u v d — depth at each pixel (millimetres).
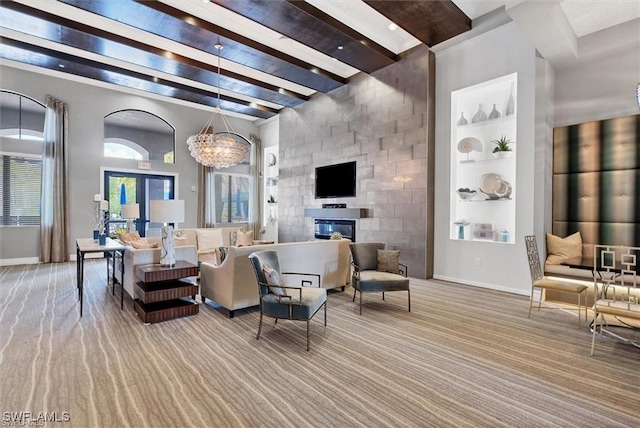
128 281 3947
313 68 6344
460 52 5219
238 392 2117
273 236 9711
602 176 4195
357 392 2131
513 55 4629
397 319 3557
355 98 6746
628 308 2576
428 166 5480
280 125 8953
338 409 1948
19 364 2426
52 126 6777
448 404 2004
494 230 5051
